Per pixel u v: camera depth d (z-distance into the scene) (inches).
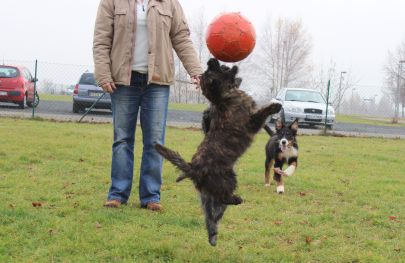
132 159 234.7
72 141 434.0
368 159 448.5
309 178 338.3
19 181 271.7
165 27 223.6
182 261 164.7
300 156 445.7
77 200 236.5
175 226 202.8
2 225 190.5
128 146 232.2
